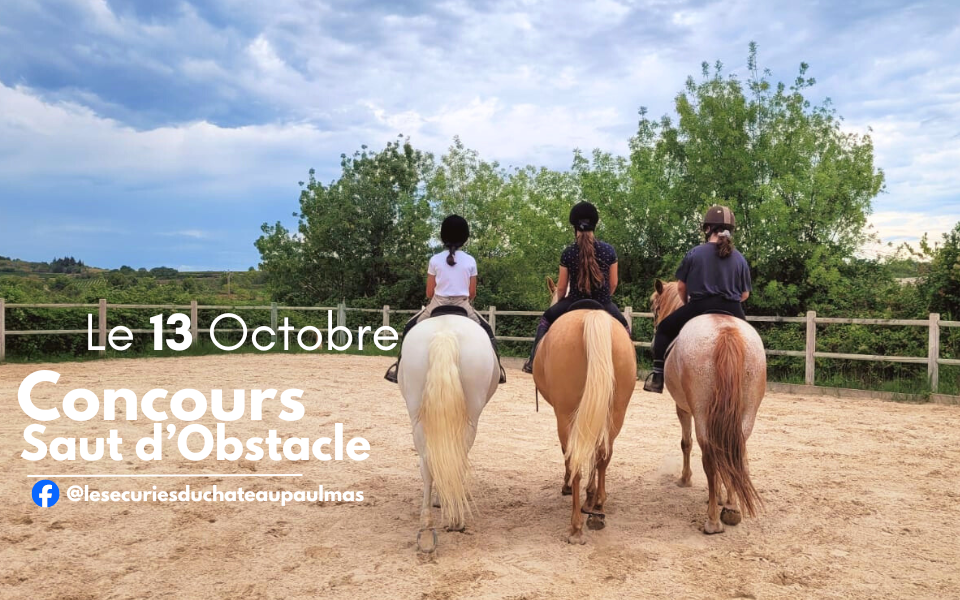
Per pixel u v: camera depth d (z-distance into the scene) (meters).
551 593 3.97
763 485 6.22
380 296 21.73
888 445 7.83
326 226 21.97
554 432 8.68
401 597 3.95
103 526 5.21
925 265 13.12
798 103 15.77
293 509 5.65
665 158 18.30
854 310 13.46
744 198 15.62
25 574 4.30
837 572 4.25
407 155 23.59
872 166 15.07
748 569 4.29
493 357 4.82
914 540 4.82
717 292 5.26
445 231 5.33
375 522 5.32
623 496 5.95
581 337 4.54
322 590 4.07
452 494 4.17
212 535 5.03
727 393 4.50
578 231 5.29
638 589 4.01
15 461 7.05
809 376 11.80
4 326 15.44
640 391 12.19
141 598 3.97
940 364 11.30
